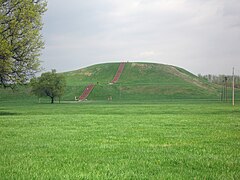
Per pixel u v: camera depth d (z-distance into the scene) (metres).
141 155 12.25
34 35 44.16
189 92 168.25
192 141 16.12
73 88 173.88
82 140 16.58
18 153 12.80
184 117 34.62
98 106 75.88
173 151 13.12
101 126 24.31
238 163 10.86
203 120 30.14
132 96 161.75
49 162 11.05
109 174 9.35
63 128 23.00
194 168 10.20
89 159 11.54
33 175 9.20
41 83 116.94
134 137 17.70
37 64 45.34
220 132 20.17
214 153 12.78
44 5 46.03
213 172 9.59
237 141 16.12
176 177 9.02
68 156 12.11
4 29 42.72
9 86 46.62
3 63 41.59
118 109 58.75
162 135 18.61
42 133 19.78
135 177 9.02
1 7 42.84
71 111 53.72
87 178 8.91
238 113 44.44
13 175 9.23
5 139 17.06
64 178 8.91
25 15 43.44
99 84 182.88
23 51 43.88
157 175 9.24
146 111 50.72
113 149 13.61
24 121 29.48
